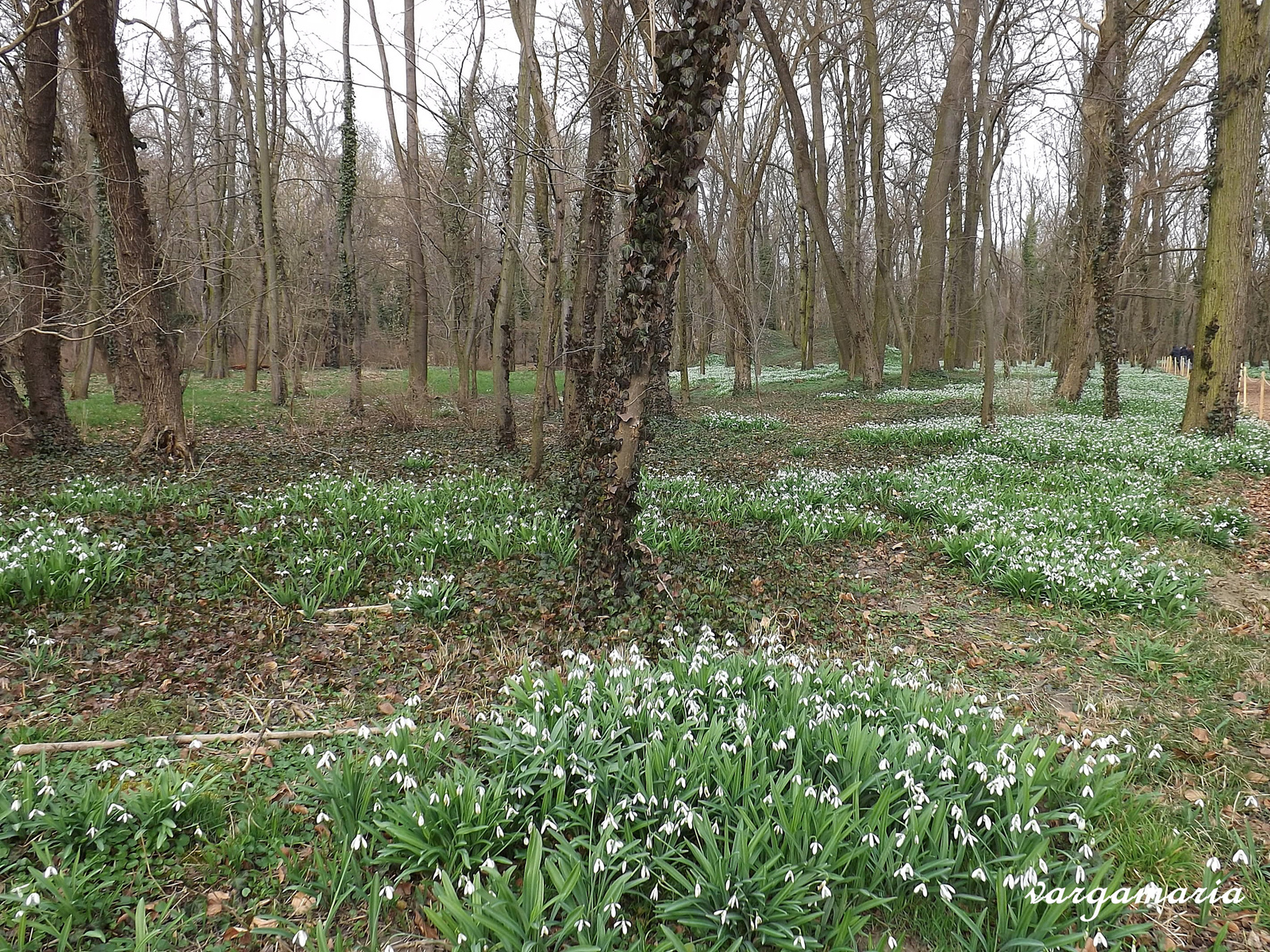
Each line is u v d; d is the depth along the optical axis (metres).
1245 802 3.84
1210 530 8.36
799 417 20.05
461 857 3.12
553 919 2.88
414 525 8.17
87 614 5.72
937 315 28.62
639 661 4.65
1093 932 2.84
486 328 26.23
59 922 2.85
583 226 11.43
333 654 5.39
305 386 26.78
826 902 2.91
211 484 10.09
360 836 3.08
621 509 5.98
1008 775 3.53
